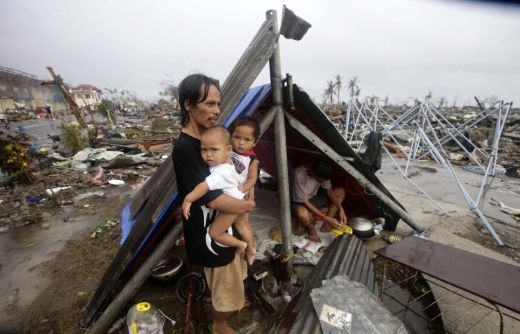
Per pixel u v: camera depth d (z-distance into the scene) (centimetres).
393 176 894
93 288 349
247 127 220
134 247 259
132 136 1588
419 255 264
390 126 1073
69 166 973
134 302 306
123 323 278
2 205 628
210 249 197
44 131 2044
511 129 1886
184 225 199
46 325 290
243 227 232
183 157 177
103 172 861
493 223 525
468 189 751
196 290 301
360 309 201
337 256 274
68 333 278
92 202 653
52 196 660
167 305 302
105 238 478
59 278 372
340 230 429
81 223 542
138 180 832
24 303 325
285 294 306
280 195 324
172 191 249
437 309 295
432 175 908
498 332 265
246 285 318
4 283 363
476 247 432
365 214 524
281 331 199
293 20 286
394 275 356
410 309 297
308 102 330
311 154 491
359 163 391
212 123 192
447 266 244
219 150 176
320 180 411
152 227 256
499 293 208
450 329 270
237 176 197
